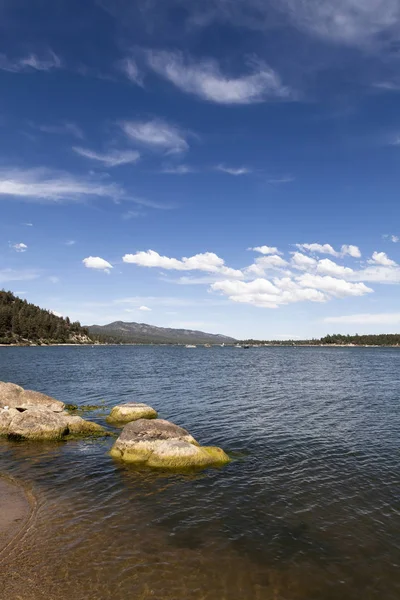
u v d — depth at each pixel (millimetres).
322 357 150125
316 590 9648
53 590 9328
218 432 25156
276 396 40938
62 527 12469
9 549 11055
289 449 21516
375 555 11156
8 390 30562
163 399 38250
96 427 25562
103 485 16266
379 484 16422
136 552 11055
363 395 42156
